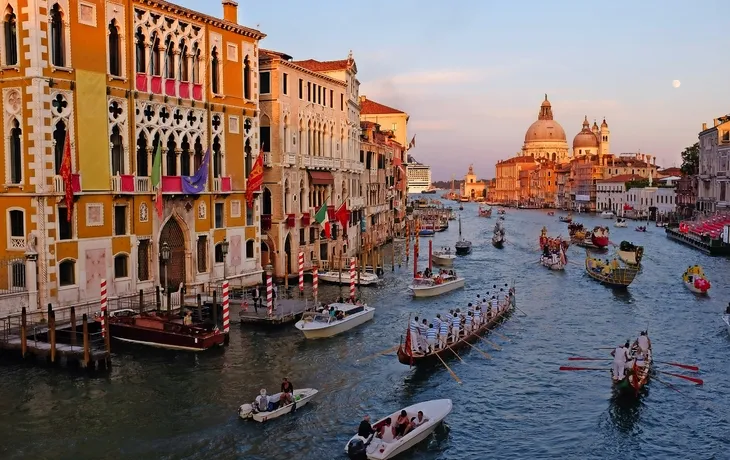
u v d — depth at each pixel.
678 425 24.28
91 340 30.34
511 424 24.31
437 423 22.97
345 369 29.73
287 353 31.75
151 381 27.39
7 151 31.88
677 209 135.12
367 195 75.62
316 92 55.38
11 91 31.42
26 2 30.62
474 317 35.69
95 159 33.53
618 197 167.00
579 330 37.88
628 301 46.66
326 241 57.34
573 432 23.67
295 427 23.33
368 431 21.39
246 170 45.41
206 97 41.06
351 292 42.44
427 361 30.19
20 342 28.59
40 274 31.27
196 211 40.38
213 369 29.08
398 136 110.44
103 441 21.88
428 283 49.19
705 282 49.28
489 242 93.44
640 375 27.75
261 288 44.69
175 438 22.20
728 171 101.06
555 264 63.38
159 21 37.53
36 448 21.30
